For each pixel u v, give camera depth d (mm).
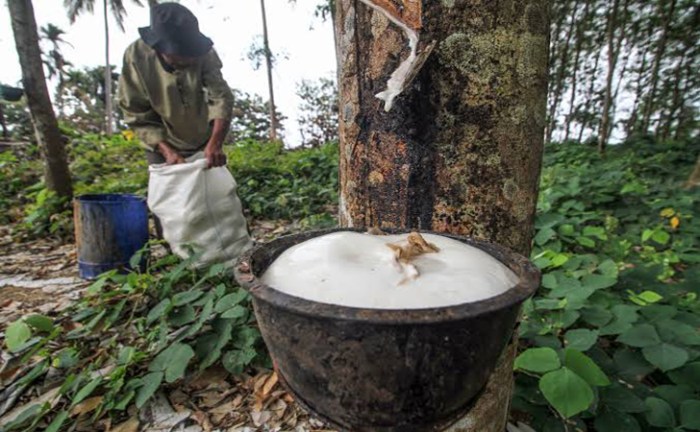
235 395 1663
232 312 1722
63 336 1952
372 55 1104
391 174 1121
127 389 1553
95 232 2680
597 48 10469
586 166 5699
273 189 4957
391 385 640
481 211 1089
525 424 1430
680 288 1979
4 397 1625
